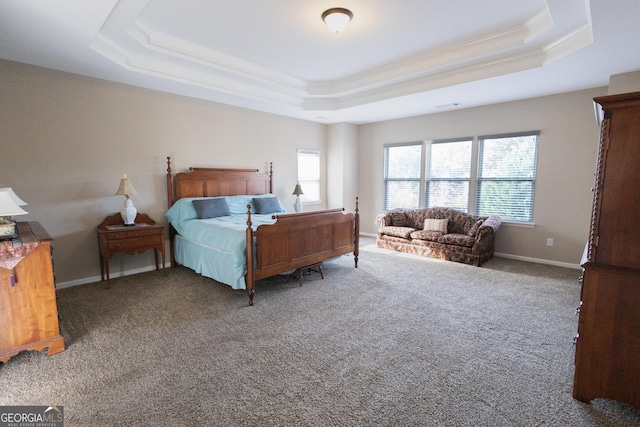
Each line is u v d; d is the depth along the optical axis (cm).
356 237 449
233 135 522
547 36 299
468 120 535
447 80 399
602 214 169
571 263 453
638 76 344
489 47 333
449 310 307
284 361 222
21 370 210
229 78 429
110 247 364
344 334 260
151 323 280
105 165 391
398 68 410
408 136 620
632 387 167
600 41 268
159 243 403
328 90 499
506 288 368
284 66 416
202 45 350
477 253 457
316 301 329
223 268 343
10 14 230
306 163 657
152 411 173
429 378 203
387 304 322
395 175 653
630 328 166
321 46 351
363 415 171
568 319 288
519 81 384
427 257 512
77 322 281
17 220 335
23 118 333
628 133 160
